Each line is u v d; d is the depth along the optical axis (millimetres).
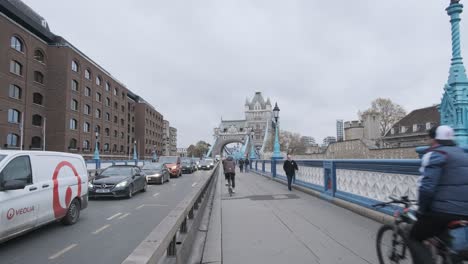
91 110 63469
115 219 9250
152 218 9398
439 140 3447
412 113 74312
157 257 2586
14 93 46844
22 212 6609
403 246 4012
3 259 5660
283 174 20328
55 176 7941
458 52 6406
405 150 41469
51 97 54000
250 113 165500
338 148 60656
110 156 72375
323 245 6020
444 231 3434
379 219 7746
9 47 45281
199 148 168125
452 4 6477
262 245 6098
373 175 8430
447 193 3312
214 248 5902
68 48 55062
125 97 83250
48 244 6602
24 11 54719
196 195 6461
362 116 82688
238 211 9805
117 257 5762
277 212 9500
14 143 46531
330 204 10797
